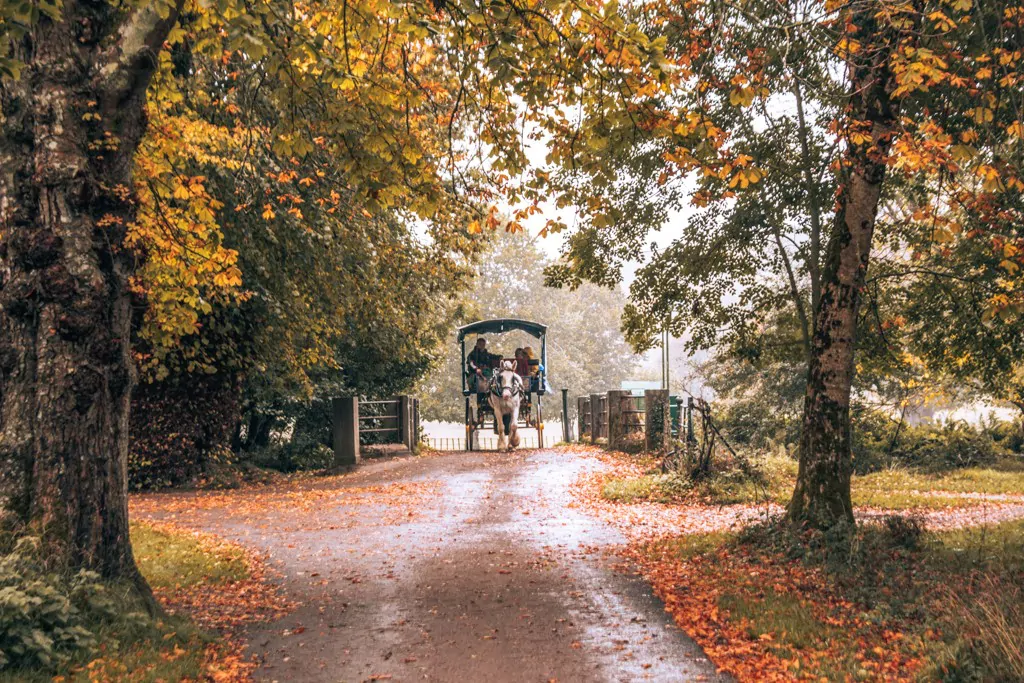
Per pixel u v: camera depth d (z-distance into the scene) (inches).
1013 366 607.2
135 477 752.3
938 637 286.5
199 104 581.6
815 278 541.6
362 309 796.6
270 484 792.9
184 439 775.7
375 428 1107.3
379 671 278.7
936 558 400.2
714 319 646.5
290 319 763.4
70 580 281.4
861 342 593.0
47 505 288.5
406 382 1210.0
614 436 979.3
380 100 344.5
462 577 409.7
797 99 517.7
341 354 1041.5
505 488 729.0
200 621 335.0
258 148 609.9
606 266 615.5
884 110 432.8
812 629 309.9
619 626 324.2
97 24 302.8
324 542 503.5
